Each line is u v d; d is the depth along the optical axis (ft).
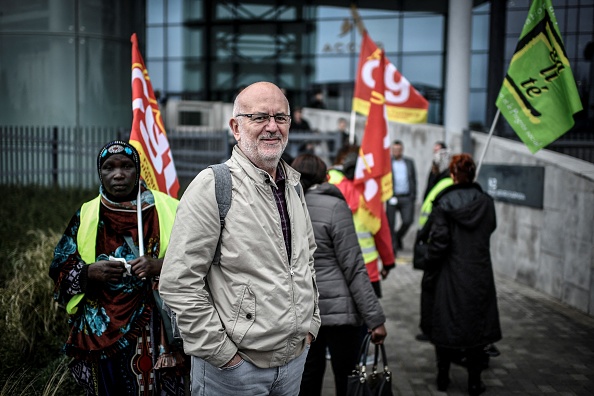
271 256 8.44
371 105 17.21
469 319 15.10
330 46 62.69
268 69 64.54
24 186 35.24
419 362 17.88
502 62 42.47
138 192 10.69
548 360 17.76
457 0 41.68
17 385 12.84
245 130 8.61
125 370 10.48
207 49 65.67
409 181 35.81
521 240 27.12
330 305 12.51
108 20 49.24
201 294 8.27
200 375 8.73
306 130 43.39
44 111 48.08
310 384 12.89
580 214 21.94
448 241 15.31
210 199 8.30
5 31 47.67
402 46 60.75
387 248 16.81
